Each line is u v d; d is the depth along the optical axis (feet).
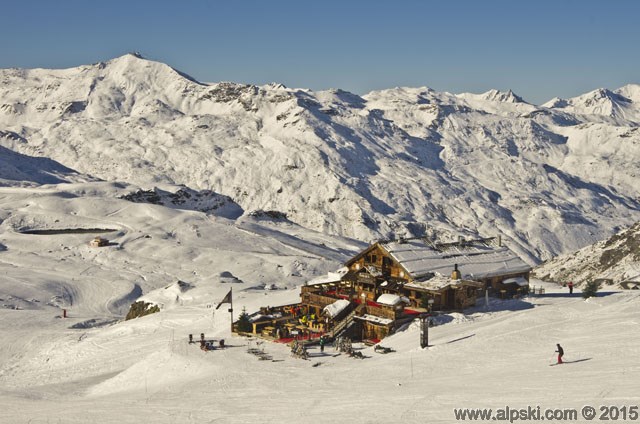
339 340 169.78
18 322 322.34
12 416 127.95
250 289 342.85
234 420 107.65
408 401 105.70
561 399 94.22
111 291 468.34
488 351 144.87
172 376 158.20
